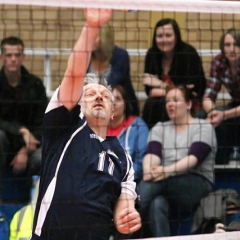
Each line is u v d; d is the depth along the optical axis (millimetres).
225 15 15672
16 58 12797
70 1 8219
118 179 8461
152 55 13484
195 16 15633
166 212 11781
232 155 12930
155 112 13094
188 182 11984
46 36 15883
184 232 11812
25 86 12805
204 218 11828
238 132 13055
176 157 12328
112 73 13523
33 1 8180
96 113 8648
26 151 12250
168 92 12477
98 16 8203
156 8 8727
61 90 8109
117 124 12648
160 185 12000
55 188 8156
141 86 15438
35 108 12727
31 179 11781
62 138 8312
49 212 8156
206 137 12289
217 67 13508
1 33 16219
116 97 12586
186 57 13430
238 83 13430
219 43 14453
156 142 12414
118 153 8703
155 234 11633
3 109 12570
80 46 8086
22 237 10453
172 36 13281
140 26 16031
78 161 8227
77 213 8109
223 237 9227
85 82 9406
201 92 13359
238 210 11867
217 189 12617
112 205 8500
